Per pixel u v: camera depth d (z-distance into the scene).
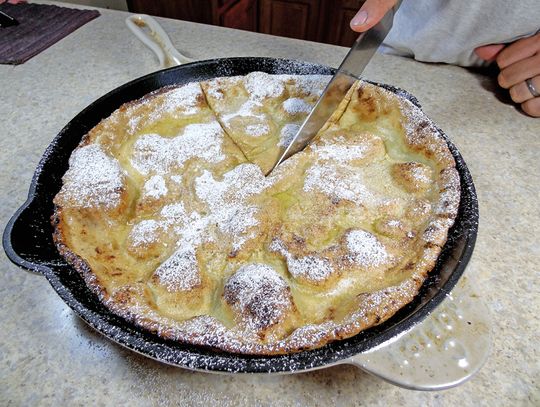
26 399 0.59
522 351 0.64
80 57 1.35
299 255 0.67
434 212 0.71
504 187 0.92
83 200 0.74
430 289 0.60
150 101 0.93
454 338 0.56
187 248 0.69
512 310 0.69
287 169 0.80
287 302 0.60
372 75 1.26
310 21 2.42
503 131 1.07
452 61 1.29
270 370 0.49
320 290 0.64
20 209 0.66
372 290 0.64
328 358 0.50
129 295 0.60
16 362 0.63
